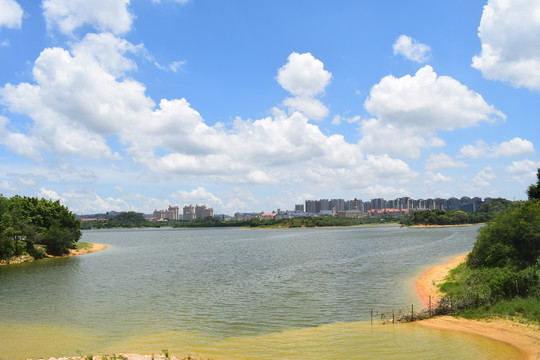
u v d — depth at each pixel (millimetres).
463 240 148875
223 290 54625
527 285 35844
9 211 101500
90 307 44375
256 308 42938
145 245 174750
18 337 32719
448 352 25953
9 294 52969
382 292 49875
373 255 100312
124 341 31453
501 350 25625
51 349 29469
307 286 56375
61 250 115375
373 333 31797
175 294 52000
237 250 132875
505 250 49062
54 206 120875
